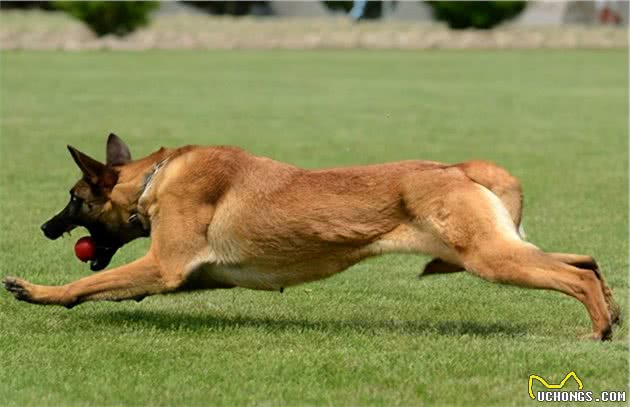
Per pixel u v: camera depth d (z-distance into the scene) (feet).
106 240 36.86
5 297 38.91
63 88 141.08
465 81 159.43
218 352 31.86
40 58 190.80
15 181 66.80
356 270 44.96
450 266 34.94
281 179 33.96
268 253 33.81
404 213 32.91
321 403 27.50
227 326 35.14
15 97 128.47
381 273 44.45
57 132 94.73
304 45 230.68
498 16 243.60
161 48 222.48
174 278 34.17
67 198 60.90
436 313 37.99
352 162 78.07
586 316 37.35
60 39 220.64
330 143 89.66
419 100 131.95
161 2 268.00
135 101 126.41
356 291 41.27
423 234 32.73
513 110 121.19
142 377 29.37
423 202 32.53
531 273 31.73
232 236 33.96
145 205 35.06
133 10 221.46
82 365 30.50
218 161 34.45
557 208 59.88
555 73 173.47
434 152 84.84
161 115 111.34
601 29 256.52
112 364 30.60
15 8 280.31
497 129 102.32
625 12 286.05
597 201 62.28
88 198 36.22
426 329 35.27
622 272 44.83
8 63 179.22
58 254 46.78
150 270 34.27
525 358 31.09
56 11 277.85
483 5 241.55
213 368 30.19
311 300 39.70
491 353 31.71
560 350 31.96
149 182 35.12
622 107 124.98
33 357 31.27
